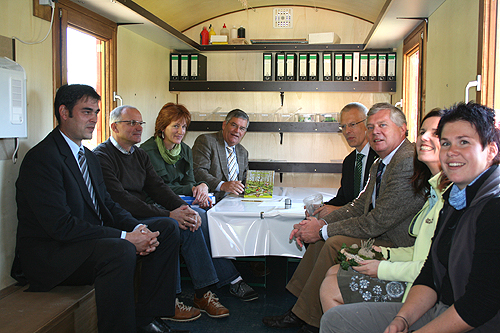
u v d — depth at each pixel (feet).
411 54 12.05
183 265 9.44
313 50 13.60
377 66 13.53
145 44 12.78
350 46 13.46
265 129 13.93
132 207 7.93
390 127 6.59
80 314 6.01
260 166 14.07
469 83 7.18
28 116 7.36
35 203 5.90
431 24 9.84
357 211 7.53
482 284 3.57
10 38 6.90
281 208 8.12
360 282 5.34
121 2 9.18
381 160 7.05
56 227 5.88
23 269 6.21
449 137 3.95
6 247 6.83
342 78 13.71
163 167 9.91
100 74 10.66
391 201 6.19
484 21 7.04
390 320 4.51
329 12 14.53
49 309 5.54
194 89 14.24
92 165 7.08
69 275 6.00
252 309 8.15
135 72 12.17
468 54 7.73
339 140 15.11
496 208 3.60
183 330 7.04
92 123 6.66
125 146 8.51
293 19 14.71
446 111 4.34
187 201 9.49
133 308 6.05
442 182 4.76
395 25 10.86
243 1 12.92
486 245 3.59
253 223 7.62
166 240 7.05
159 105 13.98
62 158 6.36
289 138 15.34
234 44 14.11
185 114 9.81
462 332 3.67
